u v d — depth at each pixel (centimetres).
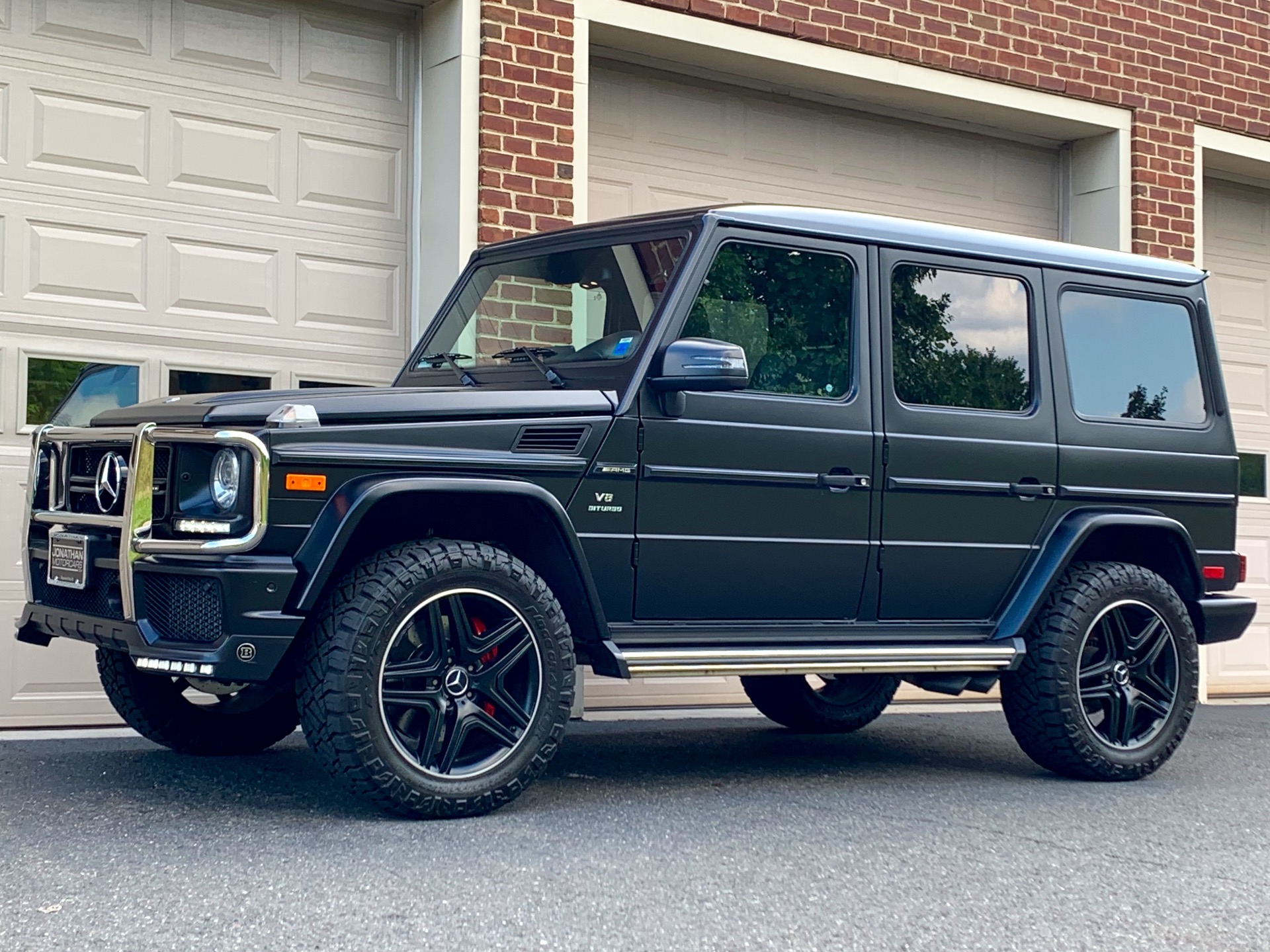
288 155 673
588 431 446
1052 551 534
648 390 458
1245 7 961
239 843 382
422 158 700
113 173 631
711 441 468
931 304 522
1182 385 584
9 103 611
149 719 508
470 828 406
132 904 322
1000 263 541
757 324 483
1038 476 535
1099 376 560
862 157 850
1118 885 368
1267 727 738
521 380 498
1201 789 525
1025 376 540
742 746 608
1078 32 884
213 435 398
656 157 778
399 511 427
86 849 375
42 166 616
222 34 658
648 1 730
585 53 711
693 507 466
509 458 430
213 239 652
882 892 352
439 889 339
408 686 413
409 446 418
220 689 481
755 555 477
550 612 429
